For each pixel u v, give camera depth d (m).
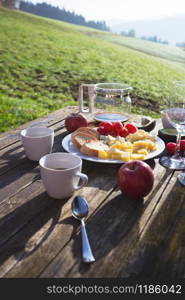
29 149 1.34
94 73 10.61
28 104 6.37
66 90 8.48
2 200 1.05
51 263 0.77
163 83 10.46
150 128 1.78
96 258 0.79
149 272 0.76
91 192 1.10
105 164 1.34
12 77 8.86
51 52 12.45
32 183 1.17
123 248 0.83
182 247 0.84
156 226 0.92
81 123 1.74
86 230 0.89
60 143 1.60
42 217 0.95
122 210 1.00
